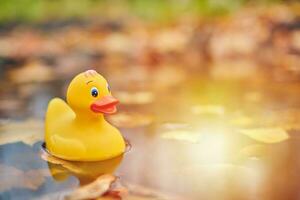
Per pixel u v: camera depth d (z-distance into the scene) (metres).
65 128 0.53
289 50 0.97
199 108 0.70
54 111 0.55
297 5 1.13
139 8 1.23
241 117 0.66
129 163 0.52
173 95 0.76
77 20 1.19
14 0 1.27
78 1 1.29
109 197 0.46
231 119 0.65
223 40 1.03
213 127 0.63
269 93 0.76
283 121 0.64
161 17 1.17
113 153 0.53
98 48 1.04
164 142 0.58
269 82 0.82
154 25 1.14
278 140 0.58
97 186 0.48
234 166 0.52
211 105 0.71
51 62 0.96
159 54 1.00
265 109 0.69
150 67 0.93
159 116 0.67
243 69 0.90
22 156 0.54
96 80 0.52
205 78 0.85
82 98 0.51
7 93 0.78
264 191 0.47
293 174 0.50
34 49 1.04
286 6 1.12
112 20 1.18
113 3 1.27
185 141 0.59
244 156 0.54
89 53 1.01
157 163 0.52
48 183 0.48
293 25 1.05
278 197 0.46
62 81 0.85
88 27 1.15
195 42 1.04
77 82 0.52
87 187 0.48
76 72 0.90
